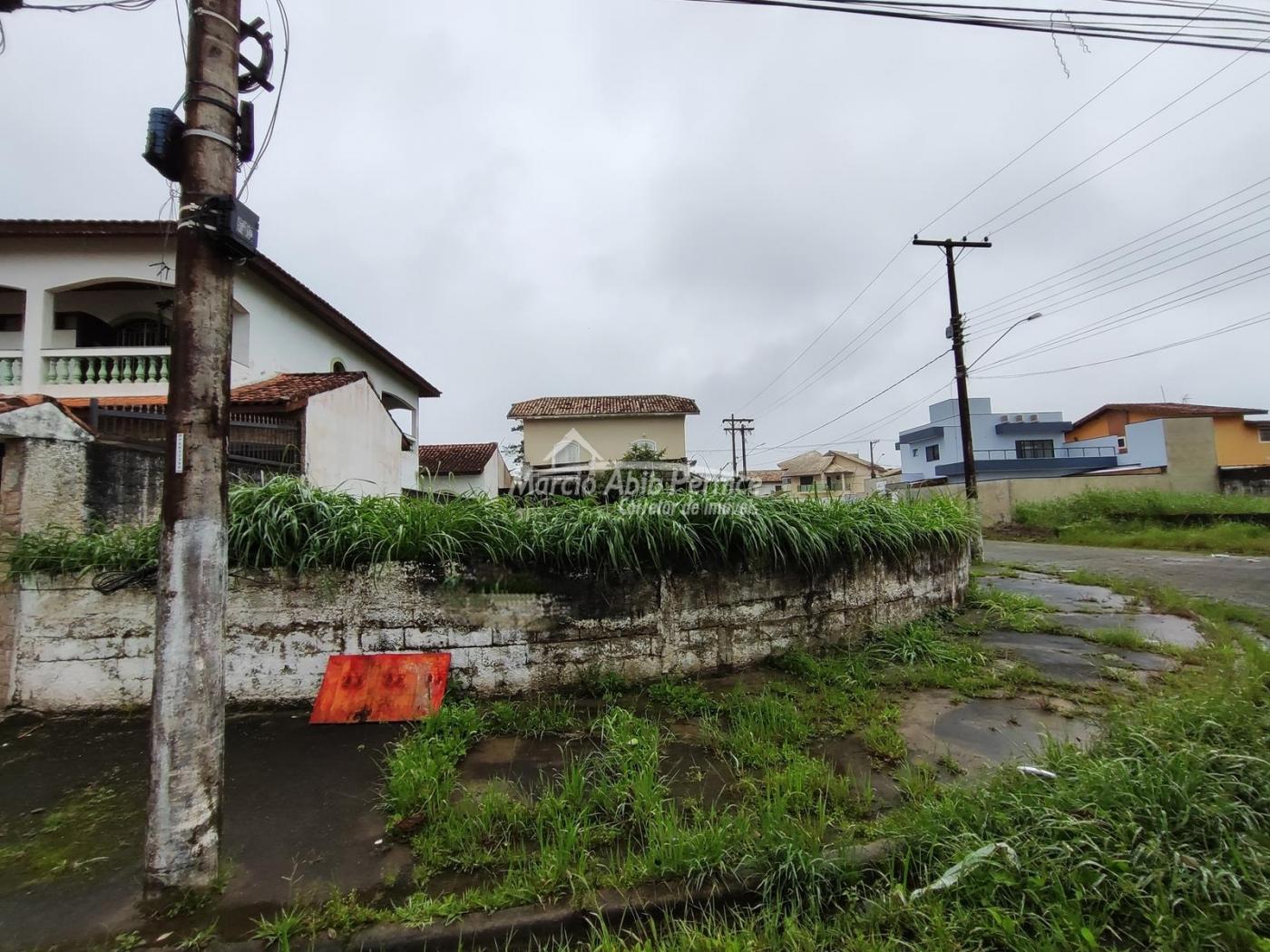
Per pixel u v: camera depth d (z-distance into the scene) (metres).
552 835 2.28
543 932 1.85
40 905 1.94
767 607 4.38
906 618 5.37
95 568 3.55
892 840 2.14
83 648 3.56
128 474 4.20
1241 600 6.85
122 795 2.66
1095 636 5.06
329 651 3.63
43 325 9.49
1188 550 12.33
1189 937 1.59
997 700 3.68
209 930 1.82
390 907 1.93
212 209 1.96
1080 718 3.36
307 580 3.62
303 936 1.81
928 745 3.03
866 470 43.53
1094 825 1.98
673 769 2.81
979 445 28.86
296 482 4.02
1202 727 2.59
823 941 1.75
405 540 3.70
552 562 3.89
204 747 1.96
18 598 3.54
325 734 3.23
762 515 4.38
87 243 9.52
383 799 2.58
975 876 1.86
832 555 4.68
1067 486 19.34
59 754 3.05
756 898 1.99
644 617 3.99
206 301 1.99
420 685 3.50
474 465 18.77
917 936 1.73
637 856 2.12
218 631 2.01
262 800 2.59
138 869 2.14
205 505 1.98
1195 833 1.95
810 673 4.09
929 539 5.70
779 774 2.63
